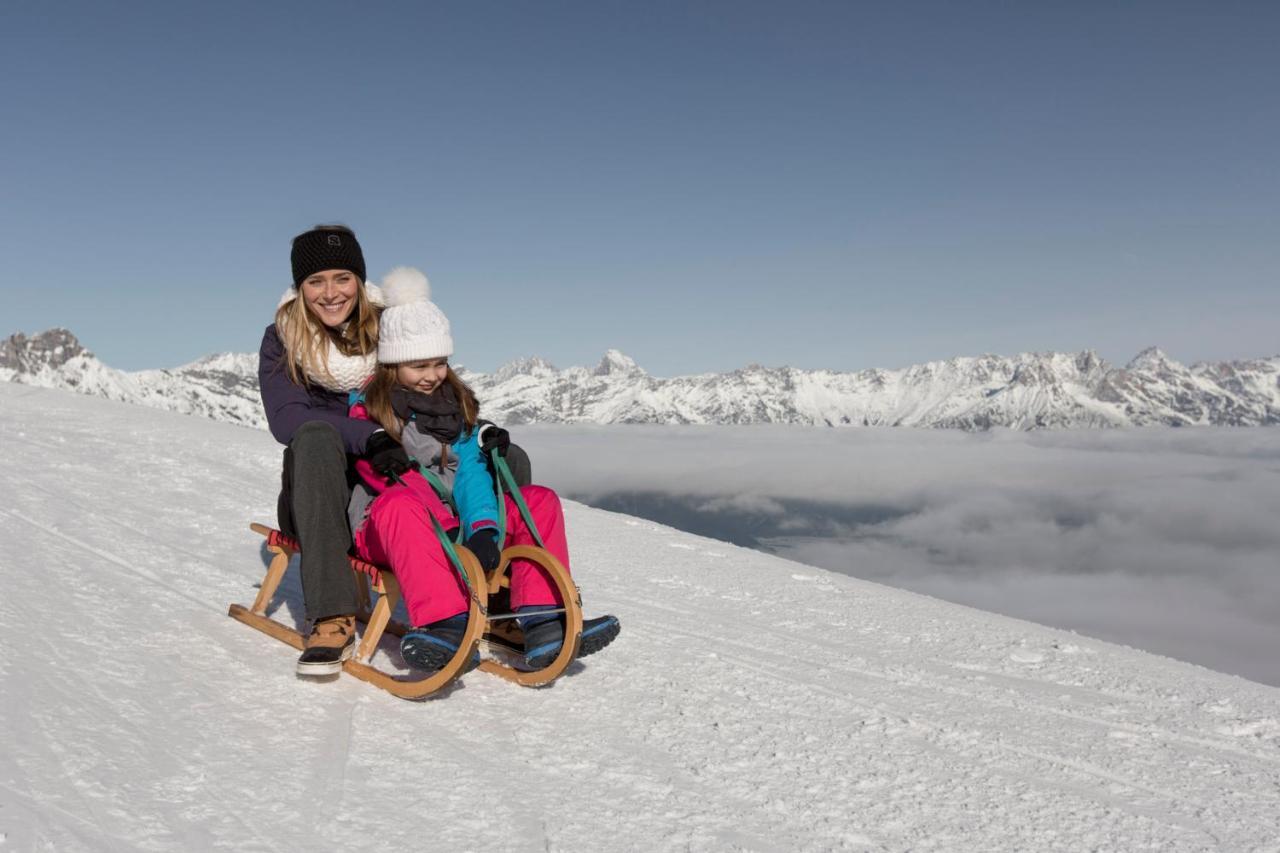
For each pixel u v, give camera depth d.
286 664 3.45
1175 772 3.23
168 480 7.84
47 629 3.43
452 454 3.45
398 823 2.29
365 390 3.54
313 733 2.83
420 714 3.11
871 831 2.54
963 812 2.73
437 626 3.12
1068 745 3.44
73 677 2.97
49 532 5.28
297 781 2.46
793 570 7.17
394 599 3.44
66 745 2.44
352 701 3.16
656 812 2.52
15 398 14.20
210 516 6.49
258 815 2.24
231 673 3.27
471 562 3.09
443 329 3.50
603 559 6.88
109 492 6.95
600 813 2.48
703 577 6.46
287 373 3.65
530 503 3.47
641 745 3.02
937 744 3.32
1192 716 3.95
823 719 3.47
